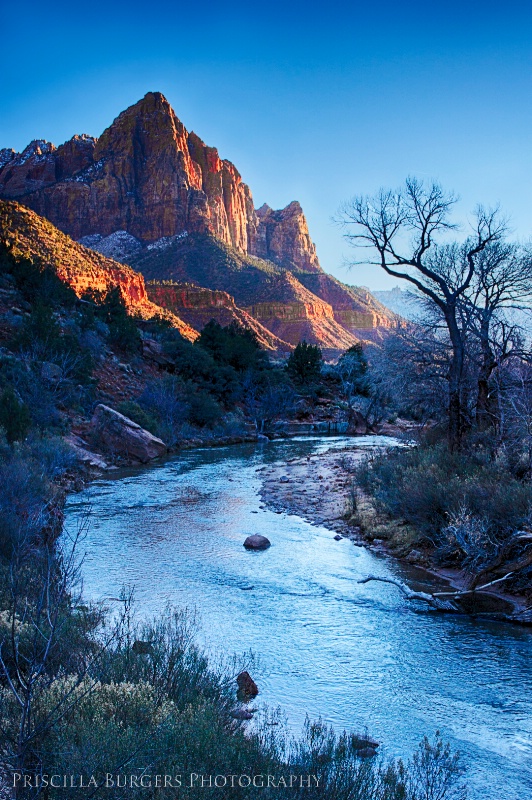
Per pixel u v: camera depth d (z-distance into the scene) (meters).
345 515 15.31
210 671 5.96
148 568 10.88
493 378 16.81
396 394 19.00
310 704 5.92
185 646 6.00
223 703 5.19
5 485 11.78
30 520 10.00
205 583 10.04
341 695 6.13
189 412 43.78
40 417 27.11
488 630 8.06
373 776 4.06
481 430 16.03
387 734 5.35
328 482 20.81
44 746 3.47
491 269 17.20
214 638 7.61
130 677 4.87
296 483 21.06
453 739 5.28
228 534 13.75
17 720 3.65
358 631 7.99
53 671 4.61
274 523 14.98
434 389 18.33
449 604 8.91
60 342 36.06
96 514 15.95
